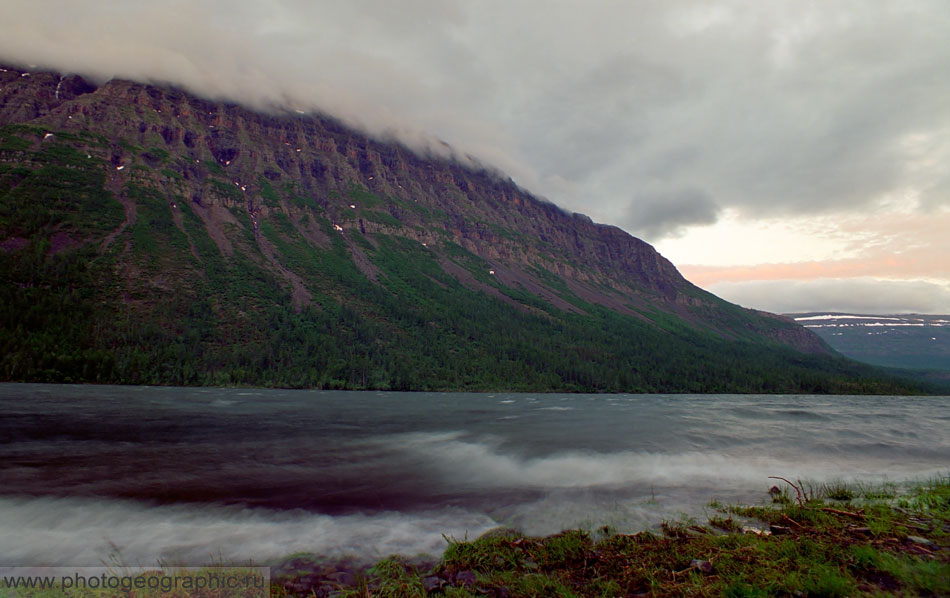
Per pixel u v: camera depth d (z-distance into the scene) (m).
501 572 8.20
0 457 21.33
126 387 89.38
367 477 18.52
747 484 17.33
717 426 38.06
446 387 140.88
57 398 57.06
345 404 67.19
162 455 22.80
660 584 7.04
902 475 19.39
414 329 190.50
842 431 35.78
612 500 14.74
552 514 13.08
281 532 11.53
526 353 181.25
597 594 6.96
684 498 14.98
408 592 7.46
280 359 134.25
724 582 6.83
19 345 97.38
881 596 6.09
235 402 63.56
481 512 13.38
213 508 13.73
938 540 8.84
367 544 10.64
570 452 24.56
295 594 7.77
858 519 10.75
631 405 74.00
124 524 12.09
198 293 166.75
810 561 7.53
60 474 17.97
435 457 23.36
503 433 33.16
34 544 10.48
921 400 133.12
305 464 21.20
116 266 166.00
